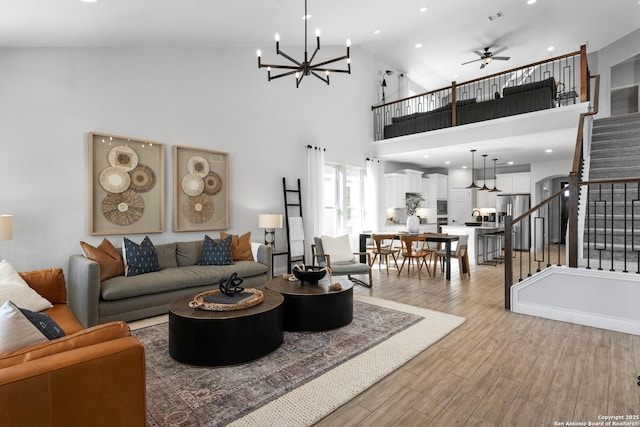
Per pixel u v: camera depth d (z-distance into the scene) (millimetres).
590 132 5730
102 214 4109
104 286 3400
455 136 6883
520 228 9289
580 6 6535
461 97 10836
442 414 1965
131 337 1458
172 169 4746
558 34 7605
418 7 5895
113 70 4223
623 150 5516
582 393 2166
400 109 9289
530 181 9625
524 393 2174
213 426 1832
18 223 3572
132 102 4379
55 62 3811
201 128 5066
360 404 2070
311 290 3426
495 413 1968
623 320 3193
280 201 6133
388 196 8758
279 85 6141
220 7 3930
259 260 4906
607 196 4832
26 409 1125
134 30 3920
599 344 2924
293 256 6105
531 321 3539
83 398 1238
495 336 3133
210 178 5145
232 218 5453
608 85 8219
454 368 2521
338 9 5066
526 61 9070
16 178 3566
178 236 4812
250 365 2555
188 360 2555
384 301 4340
